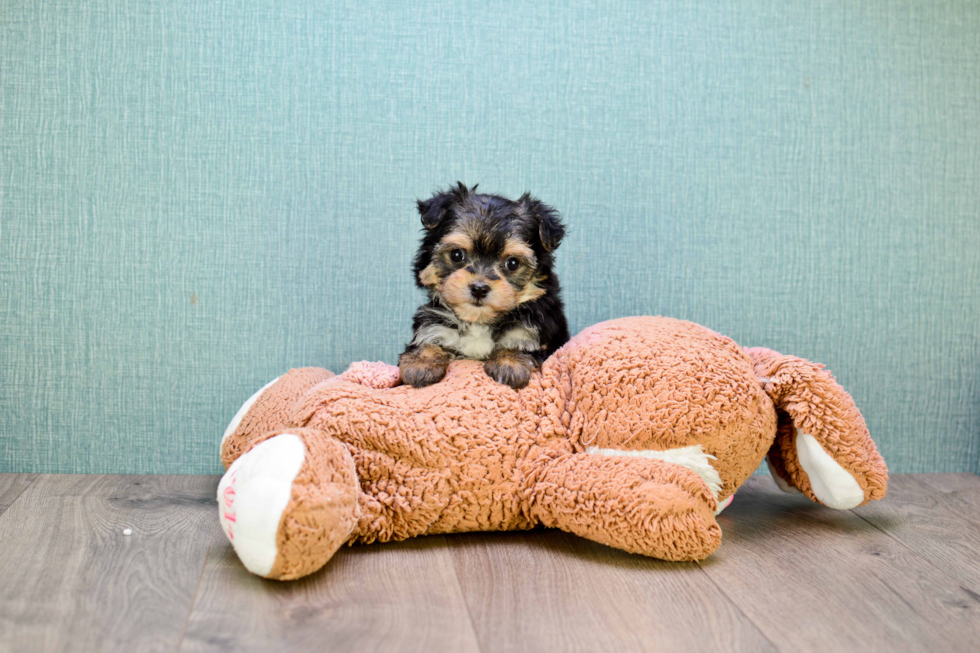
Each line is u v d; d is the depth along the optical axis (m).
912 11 2.67
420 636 1.39
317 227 2.51
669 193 2.62
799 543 1.95
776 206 2.65
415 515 1.82
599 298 2.61
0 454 2.47
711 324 2.65
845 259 2.69
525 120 2.56
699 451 1.83
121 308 2.47
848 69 2.66
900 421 2.73
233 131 2.47
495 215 2.06
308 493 1.54
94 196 2.44
